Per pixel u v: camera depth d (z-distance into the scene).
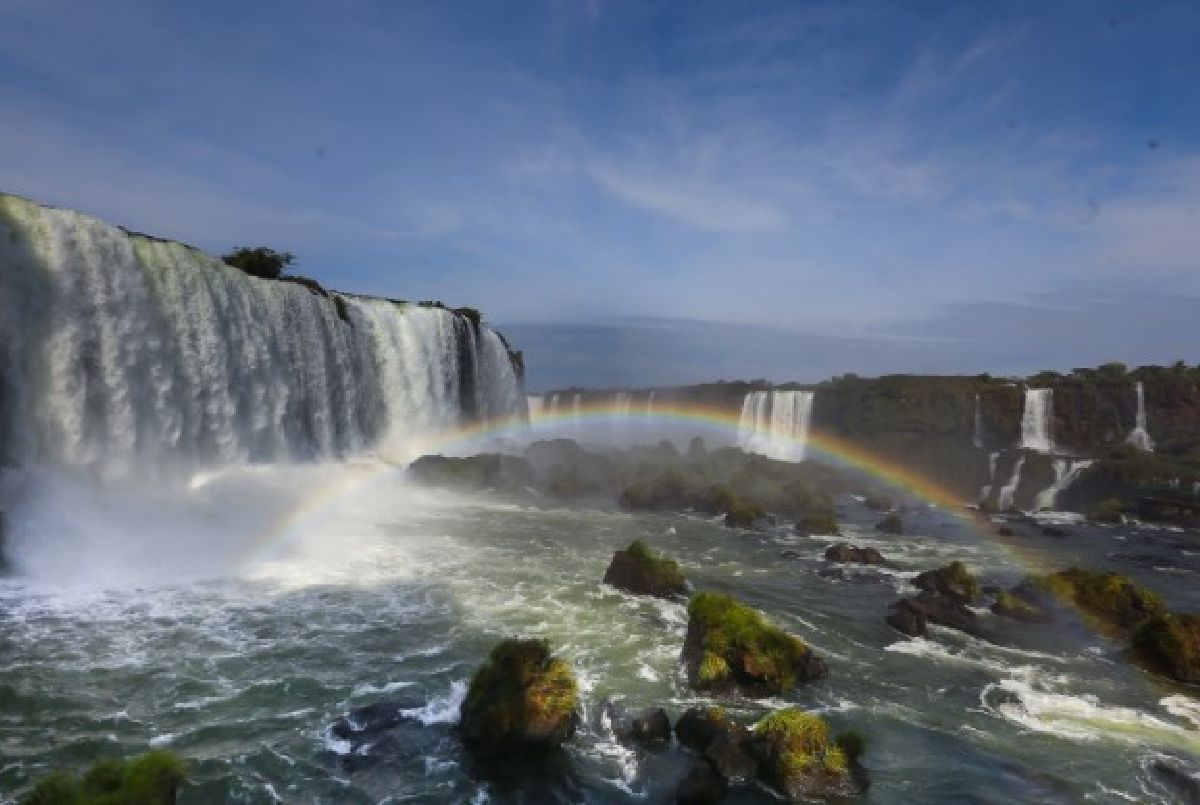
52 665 17.22
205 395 34.75
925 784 13.92
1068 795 13.73
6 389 26.19
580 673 18.25
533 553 30.72
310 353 43.16
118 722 14.88
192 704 15.81
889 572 30.61
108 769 11.57
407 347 53.88
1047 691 18.75
